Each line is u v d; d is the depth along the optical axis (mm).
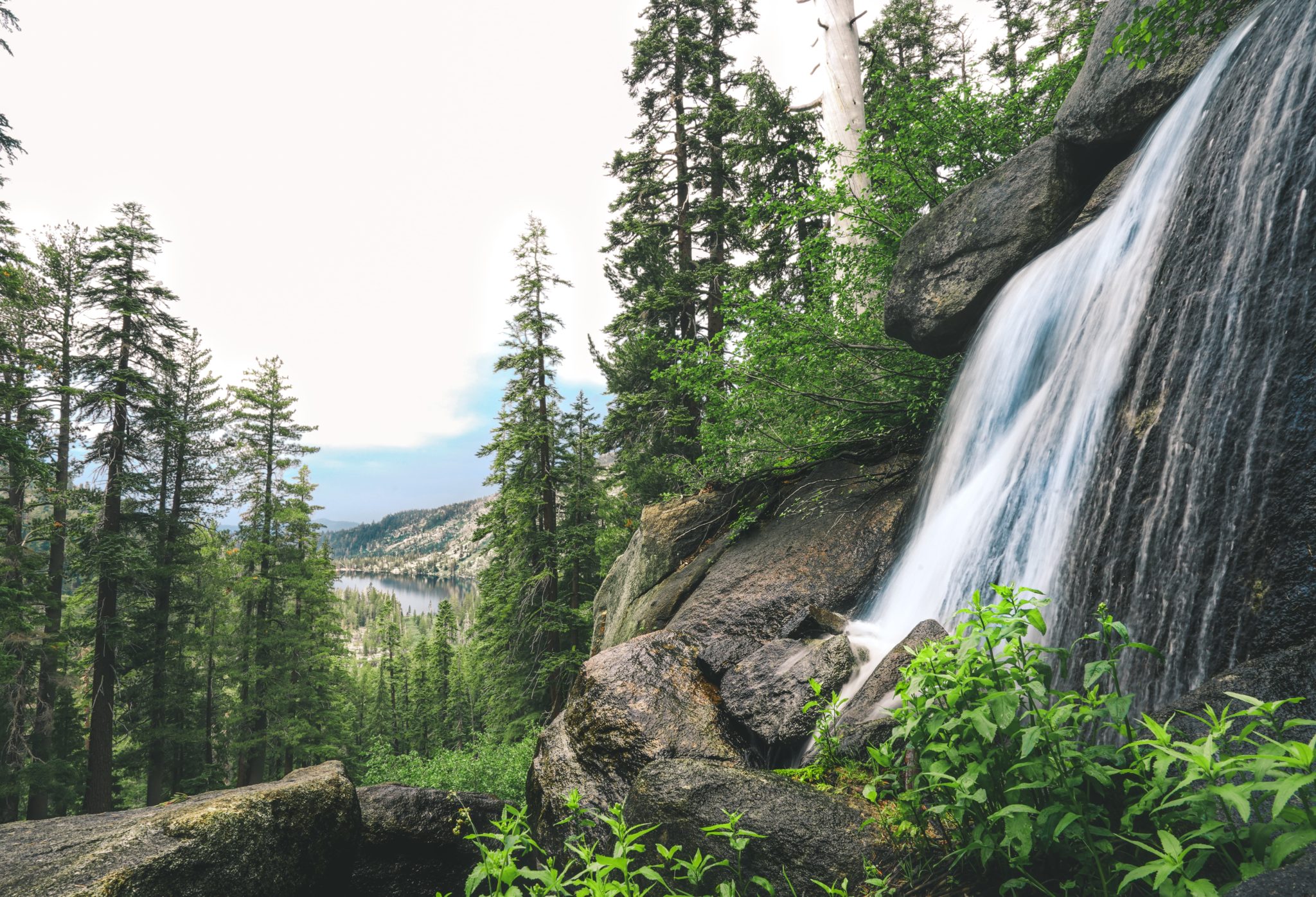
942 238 7547
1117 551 3518
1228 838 1443
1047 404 5074
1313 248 2965
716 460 10164
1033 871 1926
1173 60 5688
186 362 27688
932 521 6352
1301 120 3287
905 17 20703
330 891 4586
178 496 26141
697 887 2684
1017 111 8812
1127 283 4586
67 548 23109
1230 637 2707
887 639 5371
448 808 6375
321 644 33062
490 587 23906
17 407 19922
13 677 19016
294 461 31109
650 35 20234
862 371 8969
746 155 16453
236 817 3986
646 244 19344
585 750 4906
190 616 27031
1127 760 1875
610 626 10953
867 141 9633
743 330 8961
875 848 2449
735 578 7562
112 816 4129
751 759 4516
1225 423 3102
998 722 1745
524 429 22719
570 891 3340
